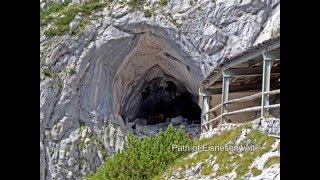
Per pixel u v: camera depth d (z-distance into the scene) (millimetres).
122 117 38969
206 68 34625
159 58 37812
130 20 35500
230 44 34250
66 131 33188
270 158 11930
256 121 13641
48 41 34812
